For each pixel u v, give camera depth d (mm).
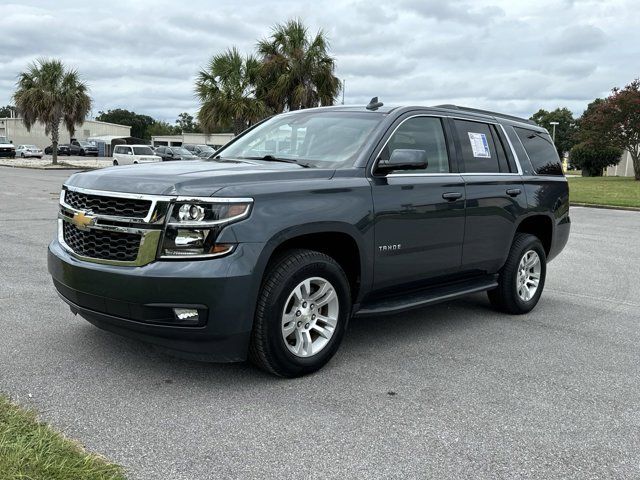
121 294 3734
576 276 8484
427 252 4984
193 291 3641
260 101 25875
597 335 5566
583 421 3703
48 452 2863
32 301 5820
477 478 3000
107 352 4512
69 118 44062
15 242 9250
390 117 4930
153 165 4477
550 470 3109
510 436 3467
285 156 4934
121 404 3658
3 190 19500
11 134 92125
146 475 2875
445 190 5102
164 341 3785
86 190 4047
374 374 4355
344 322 4422
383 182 4617
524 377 4410
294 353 4137
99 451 3076
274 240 3865
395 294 4957
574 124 114250
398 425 3539
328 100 26000
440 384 4215
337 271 4285
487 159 5766
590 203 20984
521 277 6227
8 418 3252
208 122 26469
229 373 4238
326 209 4164
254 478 2900
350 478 2941
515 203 5891
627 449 3367
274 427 3443
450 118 5496
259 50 25938
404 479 2955
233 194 3764
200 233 3693
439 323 5816
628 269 9055
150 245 3713
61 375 4055
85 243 4004
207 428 3396
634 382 4387
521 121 6605
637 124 36250
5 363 4219
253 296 3799
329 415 3633
